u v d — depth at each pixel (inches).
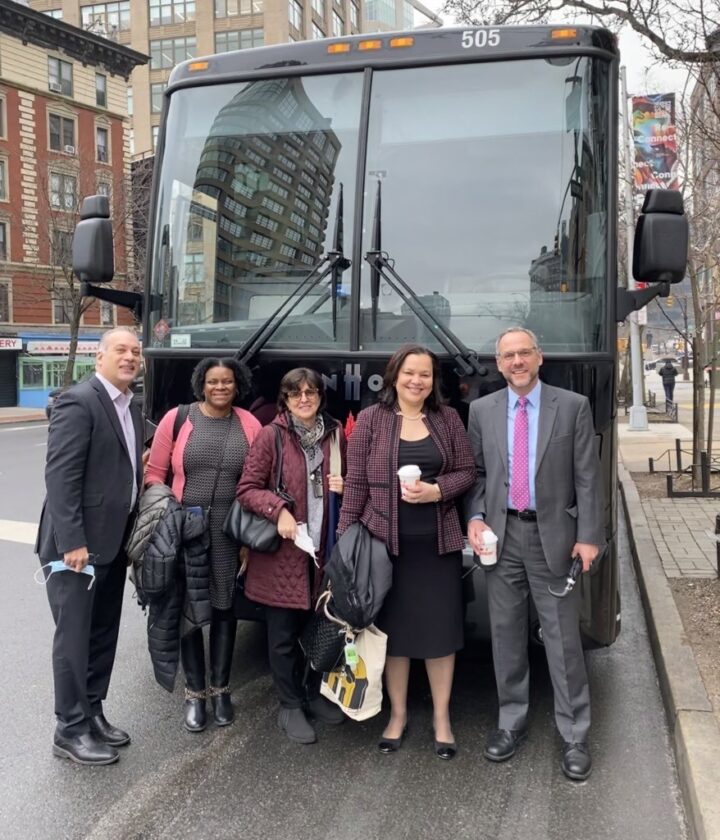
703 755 124.6
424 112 154.9
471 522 137.9
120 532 141.6
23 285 1485.0
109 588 147.2
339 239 155.7
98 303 1612.9
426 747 144.9
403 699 144.6
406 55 156.3
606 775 134.6
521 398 134.4
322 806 125.4
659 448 562.6
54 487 133.2
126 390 143.9
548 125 150.3
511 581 137.6
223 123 167.6
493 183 151.3
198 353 162.9
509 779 133.3
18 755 143.3
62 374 1525.6
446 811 123.6
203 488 147.1
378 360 150.7
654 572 234.5
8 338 1439.5
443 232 152.0
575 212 147.6
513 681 141.7
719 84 249.1
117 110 1663.4
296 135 161.6
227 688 157.8
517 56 151.2
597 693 170.4
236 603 155.2
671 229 141.8
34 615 223.9
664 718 157.4
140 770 137.6
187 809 125.2
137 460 144.4
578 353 143.4
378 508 135.5
